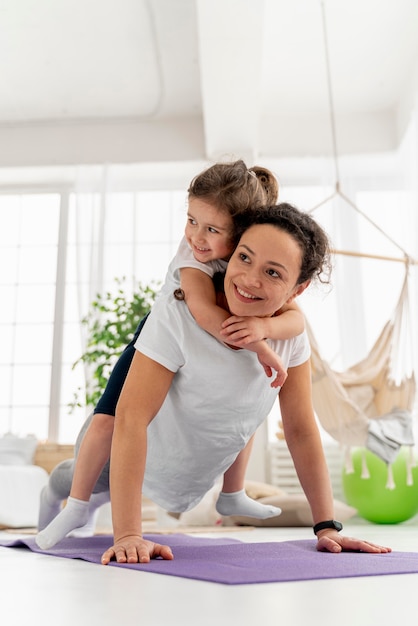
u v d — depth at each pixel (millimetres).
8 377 5199
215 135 4723
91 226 5027
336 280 4766
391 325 3746
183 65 4578
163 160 5156
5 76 4707
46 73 4672
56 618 680
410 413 3611
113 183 5215
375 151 5074
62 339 5199
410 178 4742
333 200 4957
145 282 5023
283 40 4305
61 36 4289
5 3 3986
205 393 1326
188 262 1393
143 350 1322
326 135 5141
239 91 4141
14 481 3936
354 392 3674
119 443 1282
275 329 1298
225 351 1299
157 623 644
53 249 5398
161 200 5215
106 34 4270
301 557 1242
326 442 4262
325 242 1324
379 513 3686
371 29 4207
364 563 1143
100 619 671
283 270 1229
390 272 4816
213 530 3006
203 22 3529
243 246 1244
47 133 5258
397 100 5008
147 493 1600
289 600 781
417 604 754
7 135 5270
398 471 3668
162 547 1235
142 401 1301
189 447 1419
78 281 4898
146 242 5129
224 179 1350
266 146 5133
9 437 4684
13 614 706
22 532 3182
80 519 1545
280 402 1507
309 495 1474
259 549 1425
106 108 5098
